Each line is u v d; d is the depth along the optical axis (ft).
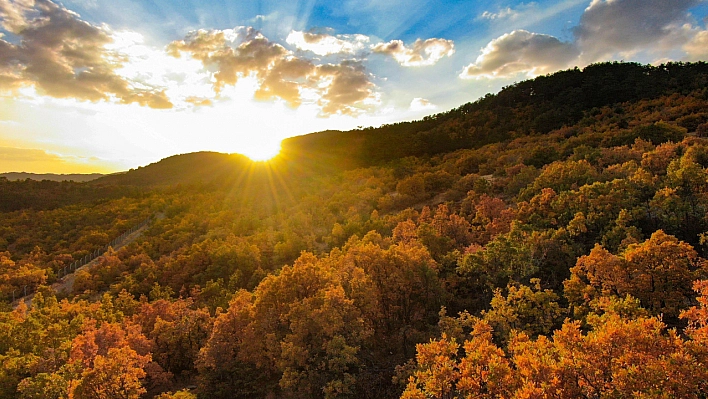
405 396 72.28
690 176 148.56
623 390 55.42
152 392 137.18
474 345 79.00
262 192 471.62
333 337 114.42
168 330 147.43
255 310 132.77
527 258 134.31
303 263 146.20
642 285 97.86
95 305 185.78
